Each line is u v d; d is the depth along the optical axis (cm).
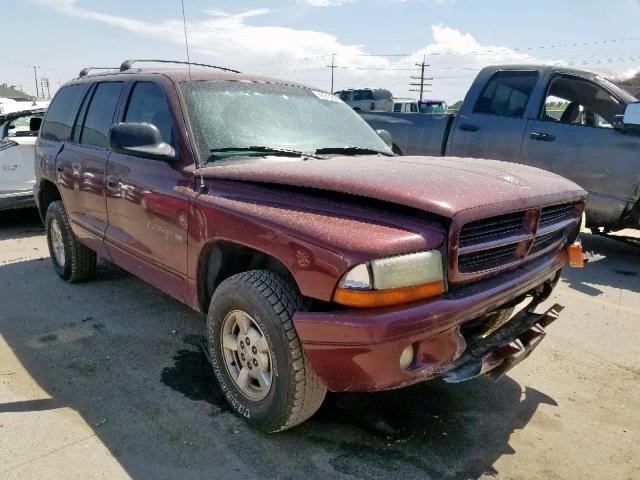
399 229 232
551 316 309
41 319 427
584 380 346
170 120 336
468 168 294
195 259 304
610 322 439
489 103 697
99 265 565
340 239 227
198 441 273
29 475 246
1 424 284
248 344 278
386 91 2988
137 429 282
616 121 582
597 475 256
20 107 805
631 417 306
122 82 413
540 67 659
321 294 231
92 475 247
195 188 305
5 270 559
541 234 285
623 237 632
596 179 593
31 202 738
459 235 233
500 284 259
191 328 412
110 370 346
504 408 311
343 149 360
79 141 457
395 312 222
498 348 262
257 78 390
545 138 628
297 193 268
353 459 263
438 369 240
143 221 349
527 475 254
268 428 274
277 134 349
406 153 787
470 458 266
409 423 294
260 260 297
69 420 289
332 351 231
